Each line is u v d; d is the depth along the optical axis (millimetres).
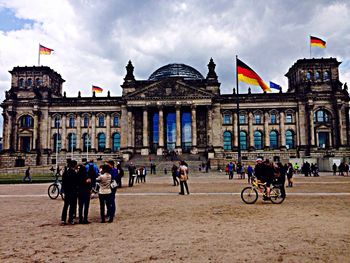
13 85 111312
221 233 14992
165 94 102938
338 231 15180
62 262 11211
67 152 108625
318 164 80625
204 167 83000
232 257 11477
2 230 16328
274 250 12258
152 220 18359
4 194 33469
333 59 106250
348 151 98438
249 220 17906
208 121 103062
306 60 107125
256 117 108250
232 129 108000
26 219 19297
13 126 107188
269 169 24703
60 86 123250
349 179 51156
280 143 105375
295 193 30969
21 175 74188
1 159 103875
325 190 33688
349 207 22234
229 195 29953
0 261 11414
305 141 103750
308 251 12109
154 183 47281
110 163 20641
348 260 11070
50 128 109500
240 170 56375
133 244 13359
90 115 110188
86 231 15922
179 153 100062
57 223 18031
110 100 109688
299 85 107250
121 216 19828
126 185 43688
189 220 18141
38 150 106812
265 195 24531
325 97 103562
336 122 102312
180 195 30500
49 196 30219
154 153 106625
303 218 18328
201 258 11398
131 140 103188
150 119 108688
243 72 58625
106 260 11352
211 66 109500
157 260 11250
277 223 17031
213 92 107062
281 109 106562
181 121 108125
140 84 111250
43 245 13438
